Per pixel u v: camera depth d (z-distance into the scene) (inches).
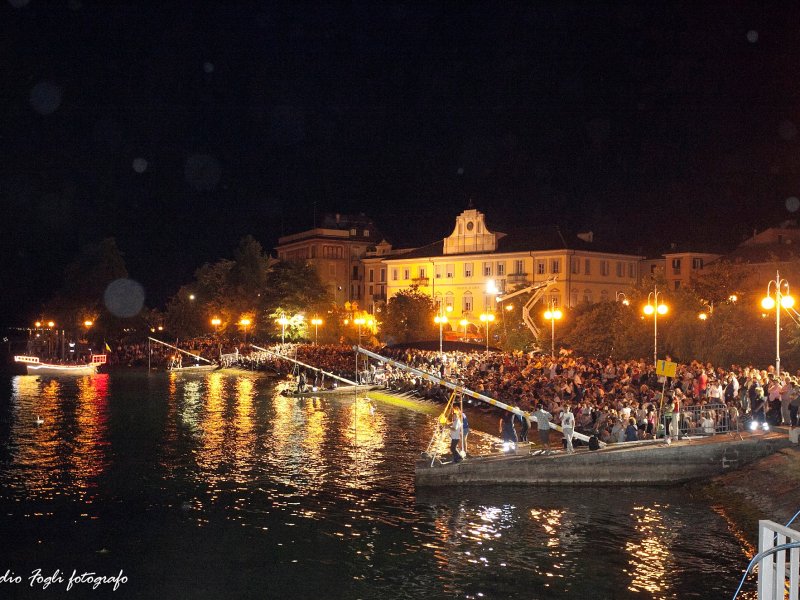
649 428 1270.9
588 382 1587.1
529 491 1100.5
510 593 716.7
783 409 1245.7
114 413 2014.0
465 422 1176.8
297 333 4407.0
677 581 743.1
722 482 1103.0
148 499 1054.4
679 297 2571.4
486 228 4909.0
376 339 4156.0
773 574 435.8
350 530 909.8
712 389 1316.4
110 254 4768.7
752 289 3120.1
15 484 1143.6
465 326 4375.0
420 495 1075.9
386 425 1760.6
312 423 1800.0
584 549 836.6
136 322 4884.4
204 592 724.0
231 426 1753.2
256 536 887.7
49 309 4815.5
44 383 3070.9
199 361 4136.3
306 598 708.7
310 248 6013.8
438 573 767.7
